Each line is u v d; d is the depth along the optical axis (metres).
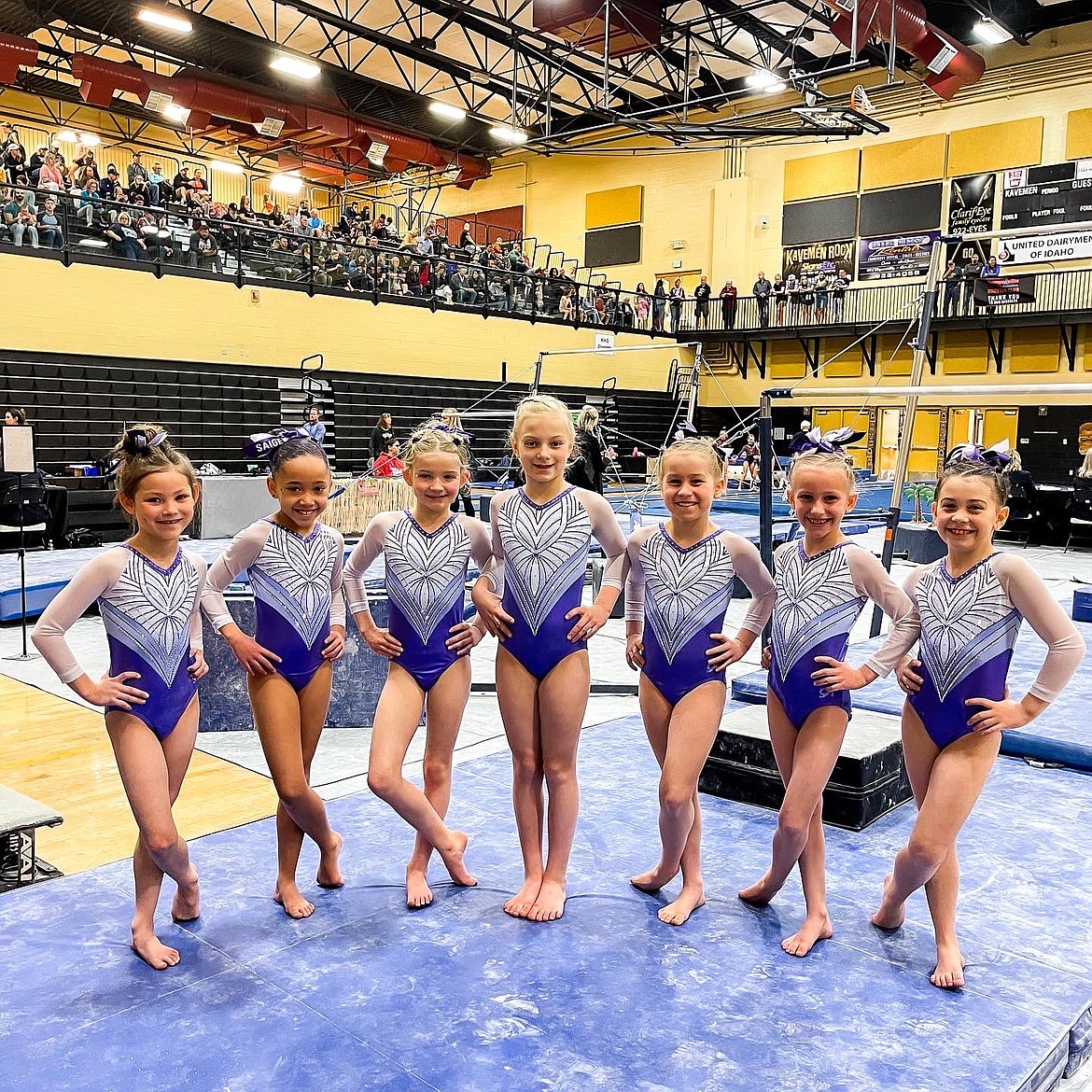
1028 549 13.71
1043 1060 2.15
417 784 4.05
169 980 2.41
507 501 2.89
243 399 15.13
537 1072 2.06
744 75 20.16
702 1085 2.03
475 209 26.25
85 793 4.00
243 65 16.31
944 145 19.03
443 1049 2.14
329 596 2.85
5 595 7.22
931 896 2.52
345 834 3.42
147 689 2.49
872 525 11.95
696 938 2.69
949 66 15.56
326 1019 2.25
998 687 2.48
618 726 4.93
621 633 7.67
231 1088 2.00
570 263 24.75
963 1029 2.26
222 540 10.71
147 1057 2.10
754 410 22.31
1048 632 2.40
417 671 2.86
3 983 2.39
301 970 2.47
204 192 17.23
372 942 2.63
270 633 2.75
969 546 2.52
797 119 20.56
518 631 2.82
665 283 23.23
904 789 3.86
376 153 19.59
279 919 2.76
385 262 18.00
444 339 18.38
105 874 3.06
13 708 5.25
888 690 4.95
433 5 15.24
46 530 10.83
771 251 21.66
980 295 16.03
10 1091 1.97
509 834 3.46
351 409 16.75
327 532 2.88
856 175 20.23
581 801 3.80
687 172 22.66
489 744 4.79
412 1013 2.29
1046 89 17.81
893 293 19.48
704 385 22.92
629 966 2.53
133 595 2.47
